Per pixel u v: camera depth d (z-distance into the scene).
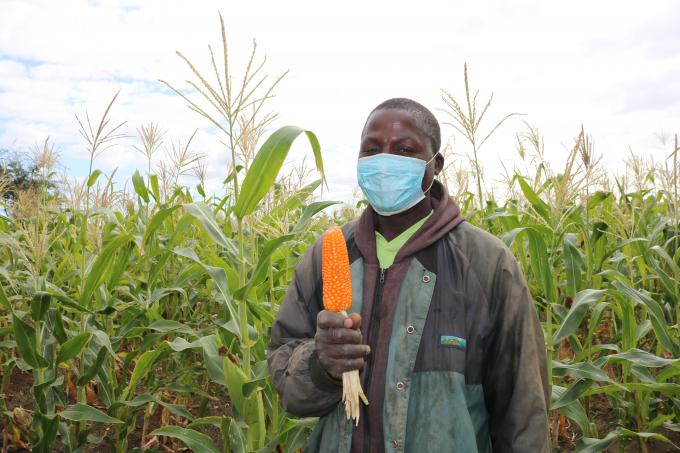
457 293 1.79
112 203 6.13
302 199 4.59
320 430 2.05
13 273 4.64
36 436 3.70
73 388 4.45
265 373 2.79
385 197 1.88
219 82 2.62
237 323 2.89
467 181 6.03
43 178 6.66
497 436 1.82
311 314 2.12
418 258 1.87
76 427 3.77
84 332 3.34
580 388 2.96
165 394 4.49
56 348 4.35
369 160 1.89
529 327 1.75
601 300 3.93
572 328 3.01
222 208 6.48
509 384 1.77
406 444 1.70
